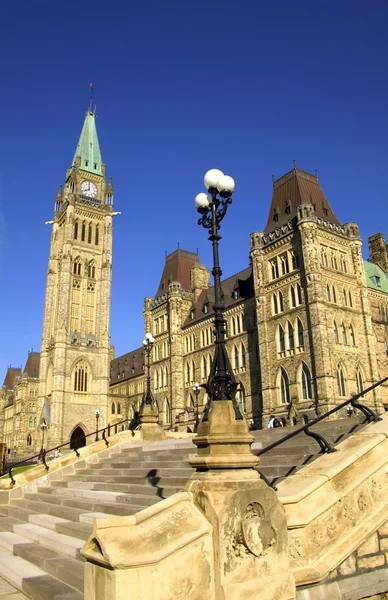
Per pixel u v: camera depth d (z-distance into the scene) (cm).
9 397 14900
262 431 2170
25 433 12962
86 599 760
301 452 1461
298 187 6056
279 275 5716
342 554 920
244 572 802
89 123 11888
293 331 5378
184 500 846
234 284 7244
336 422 1769
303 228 5369
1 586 1105
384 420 1221
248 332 6325
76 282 10319
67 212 10494
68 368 9600
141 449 2398
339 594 884
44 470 2383
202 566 778
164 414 7788
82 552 768
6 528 1652
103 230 10925
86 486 1942
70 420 9350
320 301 5116
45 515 1661
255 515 845
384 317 6122
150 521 788
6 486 2262
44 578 1060
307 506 914
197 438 938
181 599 743
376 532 982
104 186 11362
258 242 6038
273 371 5553
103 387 9838
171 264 9062
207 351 7188
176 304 8006
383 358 5850
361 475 1003
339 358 5141
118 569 702
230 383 1005
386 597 940
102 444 2580
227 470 877
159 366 8169
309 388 5094
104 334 10181
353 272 5706
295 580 848
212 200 1274
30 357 14162
